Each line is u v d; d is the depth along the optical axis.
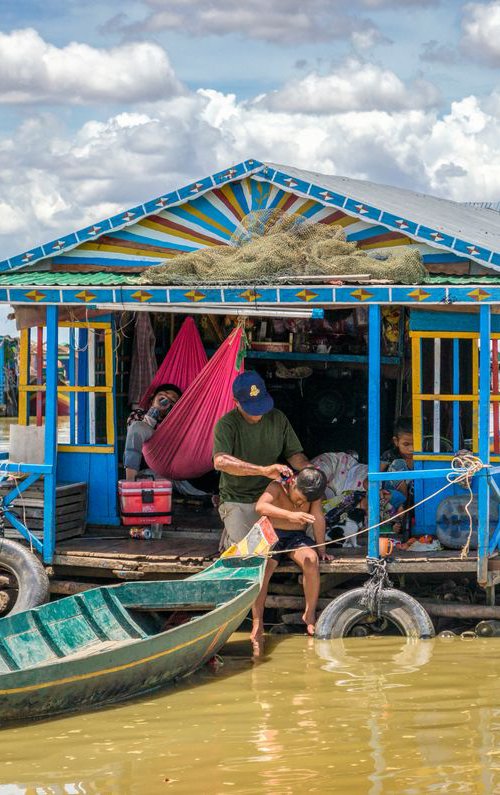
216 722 8.11
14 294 10.93
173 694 8.84
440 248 10.95
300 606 10.51
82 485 11.88
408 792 6.73
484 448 10.27
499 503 10.79
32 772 7.18
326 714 8.22
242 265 10.58
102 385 12.06
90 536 11.78
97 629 9.38
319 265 10.51
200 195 11.69
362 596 10.25
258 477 10.48
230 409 11.32
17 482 11.44
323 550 10.45
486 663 9.48
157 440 11.61
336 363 14.08
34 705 8.16
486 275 10.96
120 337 12.59
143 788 6.87
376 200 12.25
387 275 10.48
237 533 10.52
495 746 7.49
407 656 9.71
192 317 12.87
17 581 10.71
